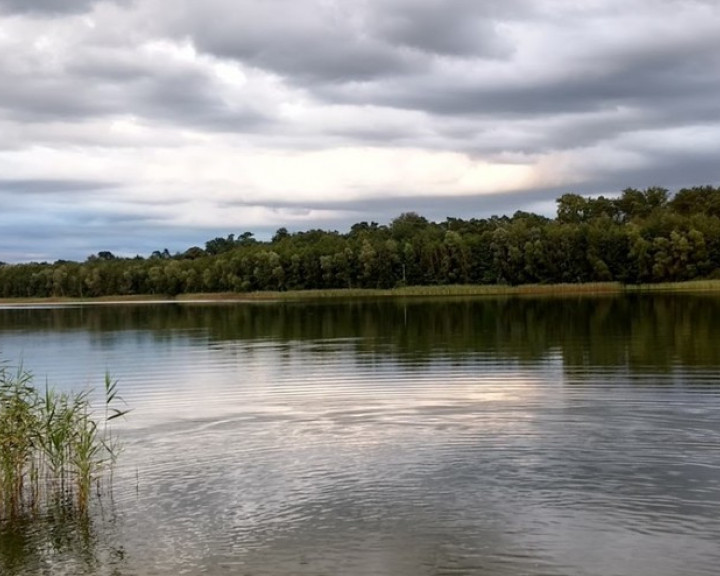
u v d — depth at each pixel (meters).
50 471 15.45
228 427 18.84
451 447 16.06
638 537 11.12
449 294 107.19
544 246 106.50
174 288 133.50
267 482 14.18
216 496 13.52
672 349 30.86
